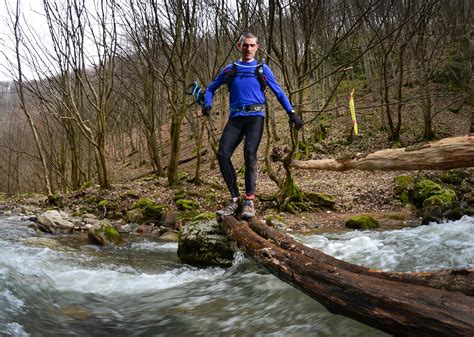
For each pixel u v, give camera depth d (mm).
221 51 15922
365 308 2488
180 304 4270
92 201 11992
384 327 2381
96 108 13266
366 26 18328
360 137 18938
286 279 3357
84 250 7062
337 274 2887
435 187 11789
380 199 12477
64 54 13117
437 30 19797
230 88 4660
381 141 18328
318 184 14258
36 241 7473
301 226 9648
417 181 12867
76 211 11195
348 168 5000
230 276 5254
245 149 4594
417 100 21406
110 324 3688
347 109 22375
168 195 12164
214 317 3828
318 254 3705
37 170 26547
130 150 36969
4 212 12547
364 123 20281
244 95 4570
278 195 11625
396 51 20359
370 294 2525
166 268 6094
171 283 5234
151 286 5074
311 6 10453
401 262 5129
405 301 2332
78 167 18016
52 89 14766
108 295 4652
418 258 5281
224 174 4734
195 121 23844
